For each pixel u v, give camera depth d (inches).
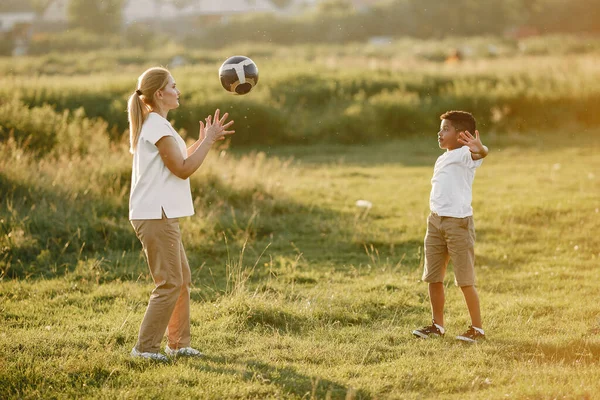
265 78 1026.7
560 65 1202.0
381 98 920.3
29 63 1477.6
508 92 928.9
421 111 900.0
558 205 430.0
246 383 169.9
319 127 855.1
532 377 176.2
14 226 324.5
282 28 2635.3
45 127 515.2
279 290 270.1
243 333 217.2
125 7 3171.8
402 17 2861.7
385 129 886.4
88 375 174.1
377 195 488.7
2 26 3257.9
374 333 221.3
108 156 459.8
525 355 197.5
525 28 3034.0
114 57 1669.5
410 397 165.9
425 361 191.2
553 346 203.9
